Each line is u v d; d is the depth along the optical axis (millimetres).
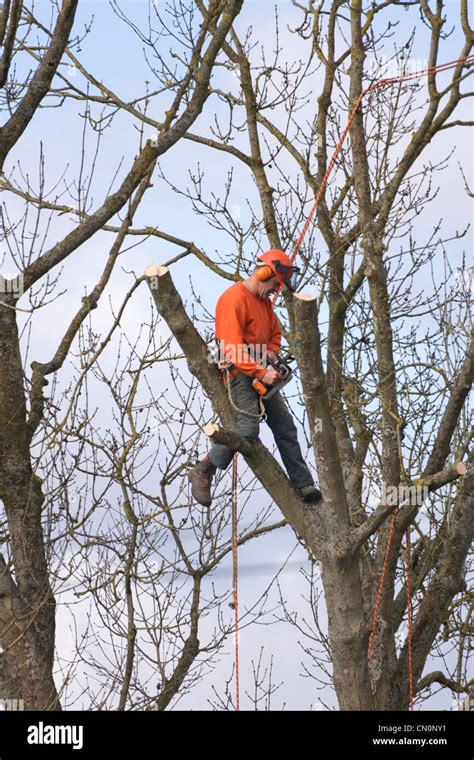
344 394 12453
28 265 9281
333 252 12484
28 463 9758
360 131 9477
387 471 8984
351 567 8836
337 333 12945
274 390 8078
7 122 9266
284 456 8680
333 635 9078
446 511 11266
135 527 11820
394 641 10836
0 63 8891
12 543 9742
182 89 9422
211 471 8695
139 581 12203
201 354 8336
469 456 10516
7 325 9414
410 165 11047
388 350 9625
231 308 8078
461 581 10547
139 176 9555
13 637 9617
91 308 9914
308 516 8727
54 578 9641
